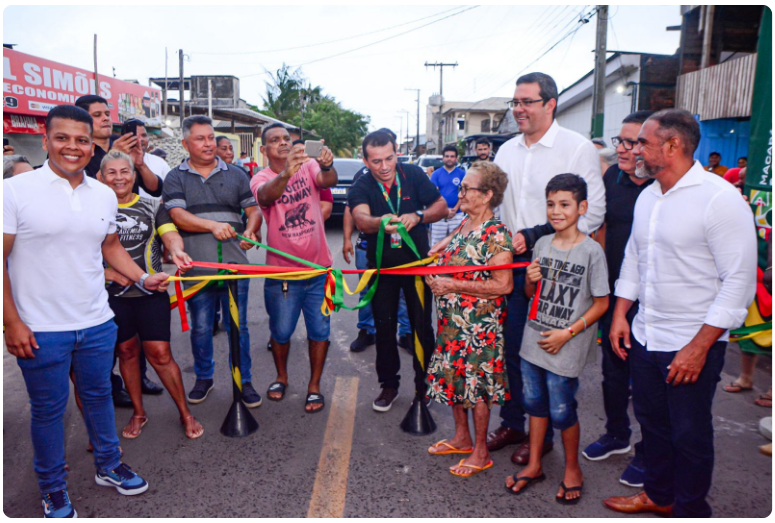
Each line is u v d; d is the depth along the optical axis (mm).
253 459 3037
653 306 2330
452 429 3395
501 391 2826
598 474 2895
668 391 2275
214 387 4020
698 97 10523
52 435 2449
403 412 3627
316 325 3623
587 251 2553
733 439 3215
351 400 3807
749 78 9062
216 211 3604
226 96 34844
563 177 2557
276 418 3539
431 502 2643
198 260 3570
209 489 2754
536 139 2998
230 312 3293
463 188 2779
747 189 3877
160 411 3641
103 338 2580
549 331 2545
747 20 10492
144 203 3268
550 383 2609
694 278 2191
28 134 11664
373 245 3488
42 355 2348
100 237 2500
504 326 2861
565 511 2574
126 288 3061
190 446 3180
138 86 17078
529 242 2855
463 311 2766
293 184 3572
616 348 2580
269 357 4652
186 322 3135
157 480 2832
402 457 3062
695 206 2137
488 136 15578
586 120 17609
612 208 3062
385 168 3195
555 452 3131
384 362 3602
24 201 2232
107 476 2705
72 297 2408
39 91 11680
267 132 3523
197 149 3469
